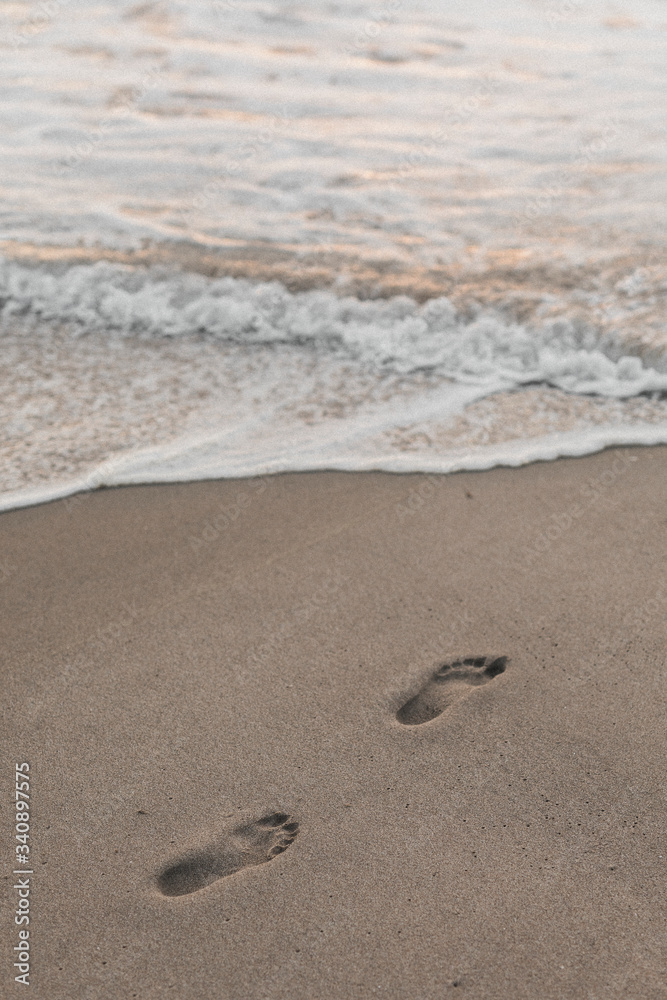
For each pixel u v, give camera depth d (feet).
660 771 6.92
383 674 8.11
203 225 16.76
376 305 14.70
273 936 5.90
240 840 6.62
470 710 7.63
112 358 13.99
